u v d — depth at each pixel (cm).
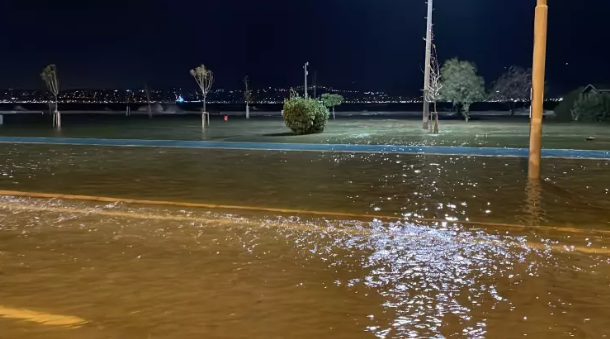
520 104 7438
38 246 717
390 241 734
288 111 2819
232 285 573
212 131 3072
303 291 555
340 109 7944
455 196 1055
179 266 634
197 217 875
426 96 3139
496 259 657
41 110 7462
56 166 1521
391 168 1464
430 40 3136
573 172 1376
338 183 1214
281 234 771
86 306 519
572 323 480
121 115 5909
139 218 872
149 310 509
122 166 1517
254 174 1355
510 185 1179
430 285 572
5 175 1352
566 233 772
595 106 4319
